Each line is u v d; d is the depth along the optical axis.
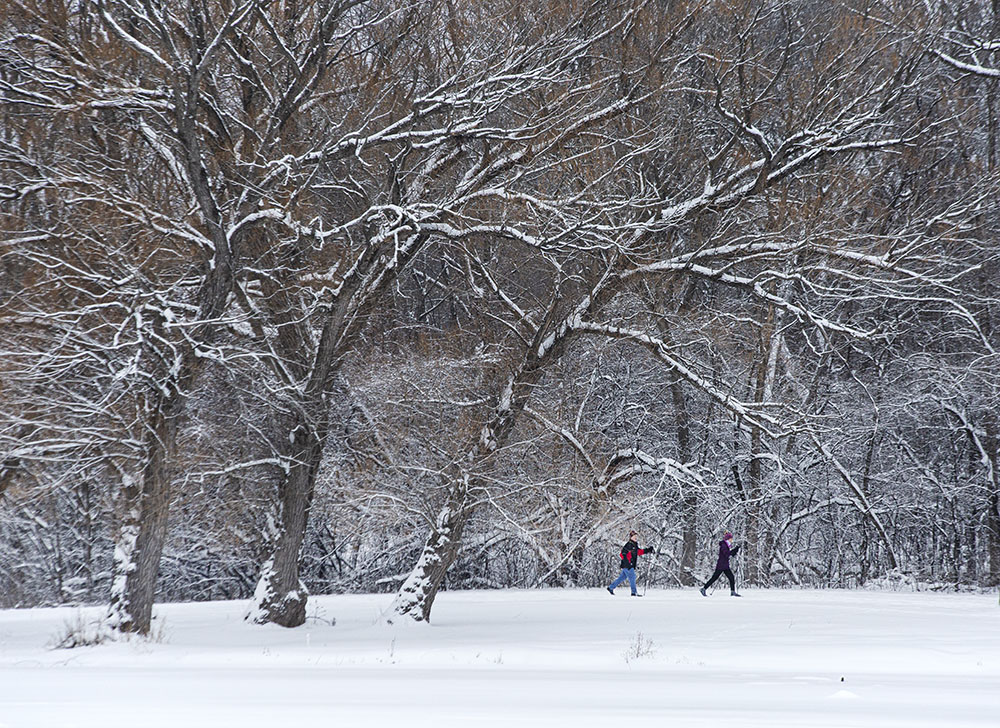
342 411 102.00
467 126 64.25
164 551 116.69
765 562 133.62
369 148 70.31
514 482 94.62
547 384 114.06
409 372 99.19
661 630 61.16
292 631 67.56
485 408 90.75
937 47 90.75
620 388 128.38
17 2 59.84
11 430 59.62
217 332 68.81
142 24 62.41
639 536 116.00
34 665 46.06
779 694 27.78
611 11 70.56
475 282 96.62
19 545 117.50
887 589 120.81
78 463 61.78
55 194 63.03
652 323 83.94
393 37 72.38
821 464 131.88
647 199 69.00
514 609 80.06
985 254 111.50
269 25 63.97
